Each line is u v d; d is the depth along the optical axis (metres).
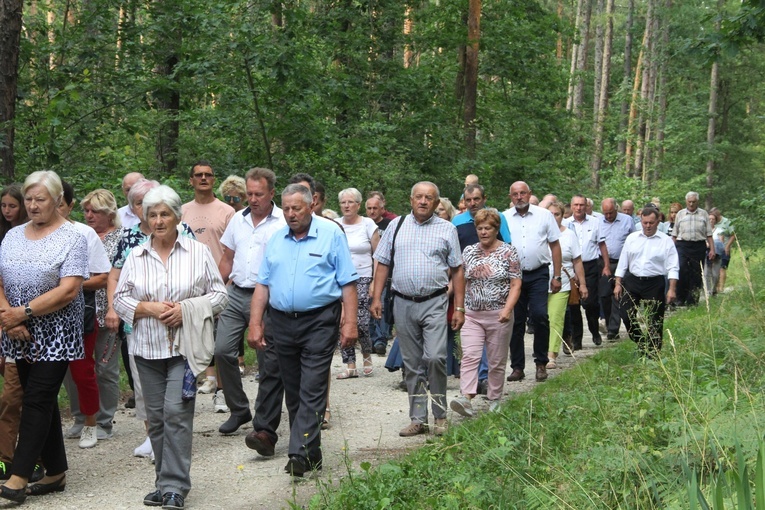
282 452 6.87
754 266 11.60
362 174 16.98
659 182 42.06
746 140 51.44
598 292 13.09
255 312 6.43
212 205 8.30
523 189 9.73
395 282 7.37
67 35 14.95
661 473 4.37
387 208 17.45
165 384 5.64
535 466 4.95
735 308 8.64
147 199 5.63
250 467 6.44
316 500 5.05
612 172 36.47
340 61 20.62
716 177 46.00
